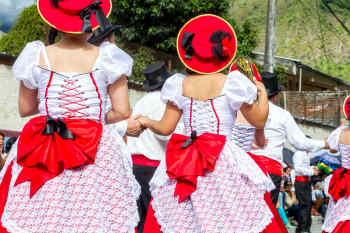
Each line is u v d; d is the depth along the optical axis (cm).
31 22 1784
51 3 256
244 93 297
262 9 5028
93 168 245
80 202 239
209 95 311
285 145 1365
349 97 493
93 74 255
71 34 259
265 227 286
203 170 293
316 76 2220
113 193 248
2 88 1003
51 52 258
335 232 439
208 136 299
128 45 1595
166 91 322
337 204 451
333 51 4575
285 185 940
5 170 256
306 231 748
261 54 1912
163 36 1567
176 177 294
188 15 1577
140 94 1166
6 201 249
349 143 464
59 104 252
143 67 1527
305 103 1666
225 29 322
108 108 288
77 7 254
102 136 252
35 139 246
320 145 485
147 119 333
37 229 234
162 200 306
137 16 1511
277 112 483
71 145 243
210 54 315
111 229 244
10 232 234
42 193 237
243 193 289
